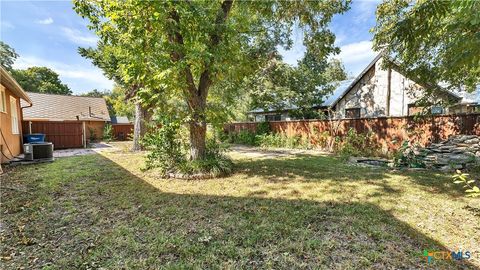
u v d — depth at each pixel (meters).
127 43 4.86
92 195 4.04
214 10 5.12
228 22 5.29
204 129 5.92
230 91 7.44
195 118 5.67
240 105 13.59
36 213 3.23
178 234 2.60
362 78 11.62
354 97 11.96
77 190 4.32
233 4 6.25
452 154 6.03
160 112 5.71
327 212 3.20
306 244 2.36
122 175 5.57
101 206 3.50
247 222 2.89
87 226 2.83
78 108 18.80
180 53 4.97
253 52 8.83
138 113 10.59
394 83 10.35
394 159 6.54
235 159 7.84
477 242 2.39
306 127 11.35
